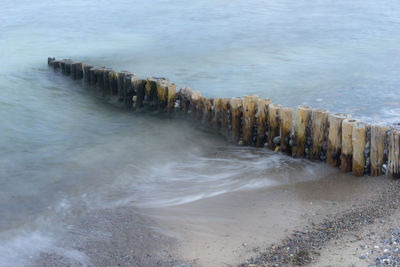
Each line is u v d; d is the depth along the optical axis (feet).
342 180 23.12
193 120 32.91
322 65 54.44
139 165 27.50
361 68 52.06
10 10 100.89
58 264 17.20
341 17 89.56
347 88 44.06
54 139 32.71
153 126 34.47
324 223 18.93
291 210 20.45
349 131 22.99
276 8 103.55
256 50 64.13
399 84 44.50
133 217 20.85
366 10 96.43
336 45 65.62
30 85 46.60
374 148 22.50
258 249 17.34
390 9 96.32
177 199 22.61
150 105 37.11
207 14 96.27
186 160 27.94
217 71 53.11
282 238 18.06
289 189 22.71
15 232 19.89
